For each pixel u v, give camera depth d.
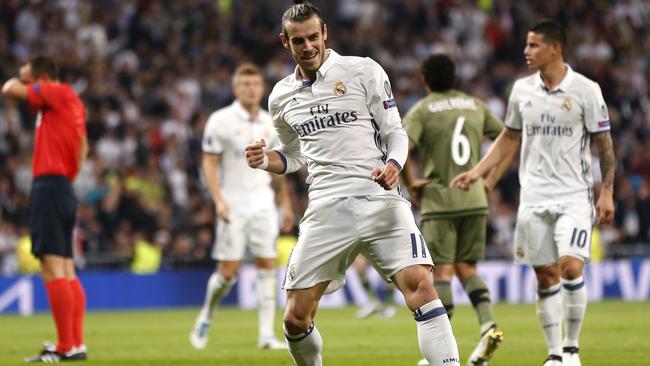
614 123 58.53
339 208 14.05
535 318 33.19
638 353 20.98
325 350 23.12
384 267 14.02
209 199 49.34
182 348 24.39
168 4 62.25
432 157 20.55
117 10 61.94
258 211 24.69
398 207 14.04
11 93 21.33
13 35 59.06
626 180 50.97
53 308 21.31
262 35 62.00
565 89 17.73
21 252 43.53
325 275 14.26
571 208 17.66
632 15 68.75
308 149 14.42
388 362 20.27
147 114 55.78
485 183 20.58
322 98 14.15
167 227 46.50
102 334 29.22
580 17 66.81
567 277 17.41
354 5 66.56
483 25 66.19
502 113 59.09
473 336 26.17
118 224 46.31
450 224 20.34
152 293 44.00
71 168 21.72
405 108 58.97
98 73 56.53
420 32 65.19
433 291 13.86
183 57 59.53
